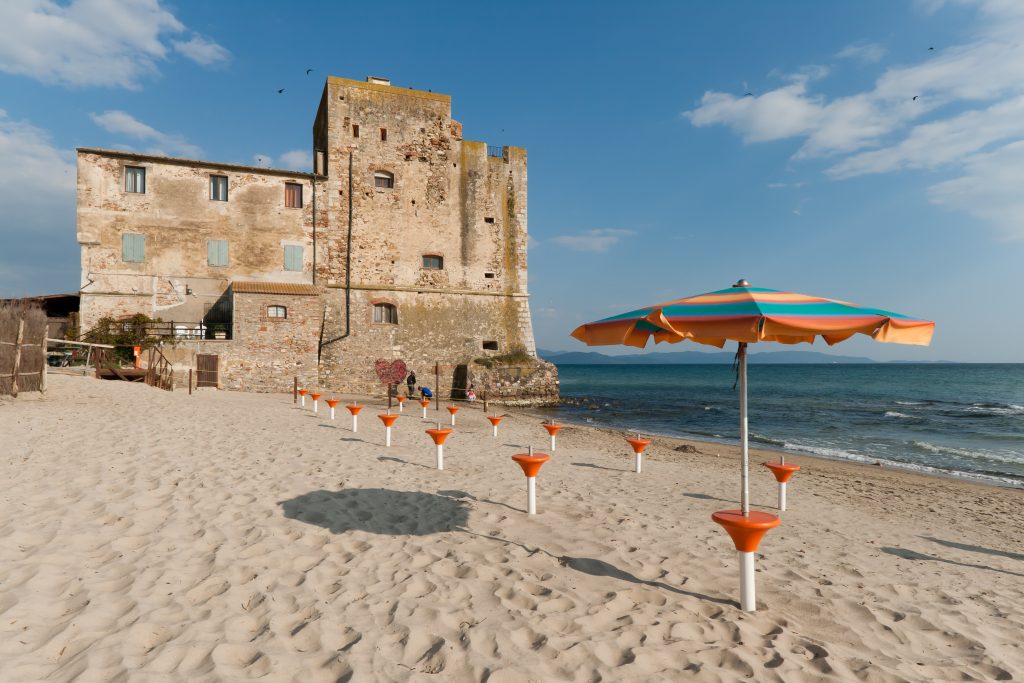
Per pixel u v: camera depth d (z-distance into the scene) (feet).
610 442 64.39
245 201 101.04
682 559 20.16
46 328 52.21
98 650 11.98
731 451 65.87
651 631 14.57
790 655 13.75
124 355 83.20
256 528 20.08
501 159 126.52
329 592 15.76
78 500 21.39
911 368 599.16
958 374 392.06
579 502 27.07
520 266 127.65
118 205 91.86
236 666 11.83
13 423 35.04
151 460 28.50
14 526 18.30
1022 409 131.64
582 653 13.21
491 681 11.80
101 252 90.38
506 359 121.90
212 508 21.80
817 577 19.52
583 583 17.44
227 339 91.20
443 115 120.37
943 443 79.41
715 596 17.24
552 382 125.08
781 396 180.14
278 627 13.64
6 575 15.11
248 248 100.78
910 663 13.97
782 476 29.99
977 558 24.66
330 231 108.47
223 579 16.03
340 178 110.01
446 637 13.60
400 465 33.71
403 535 20.70
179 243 95.66
